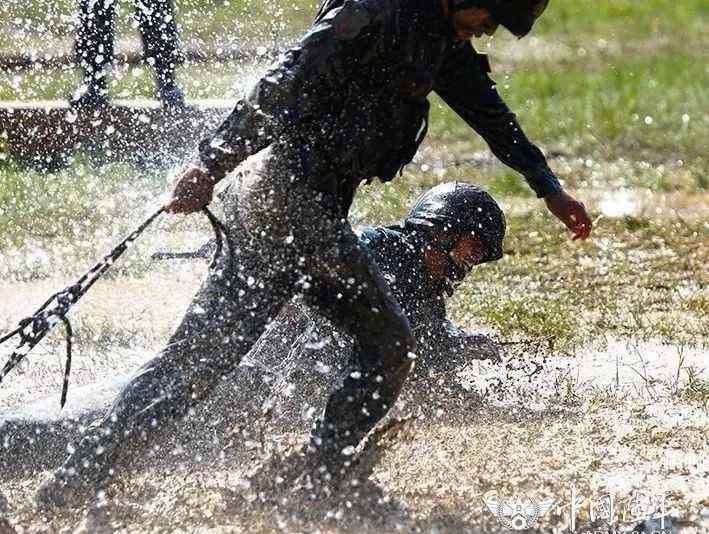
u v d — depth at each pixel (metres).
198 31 38.28
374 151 13.48
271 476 13.94
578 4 64.12
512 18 13.19
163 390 13.62
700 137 39.06
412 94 13.34
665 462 15.27
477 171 34.56
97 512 13.38
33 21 39.28
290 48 13.00
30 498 13.82
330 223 13.38
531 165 15.77
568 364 19.25
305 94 12.95
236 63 36.06
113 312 21.59
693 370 18.67
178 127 32.62
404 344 13.63
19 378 18.22
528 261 26.00
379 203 30.23
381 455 14.09
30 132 32.91
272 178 13.32
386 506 13.77
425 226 16.75
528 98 44.53
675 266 25.86
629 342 20.53
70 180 30.44
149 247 25.50
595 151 37.72
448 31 13.25
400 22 12.95
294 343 15.86
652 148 38.06
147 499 13.79
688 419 16.83
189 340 13.68
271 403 15.48
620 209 30.89
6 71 37.06
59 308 13.34
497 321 21.39
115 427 13.51
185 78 35.53
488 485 14.46
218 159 12.91
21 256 25.06
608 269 25.44
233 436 15.11
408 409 16.67
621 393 17.89
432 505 13.87
